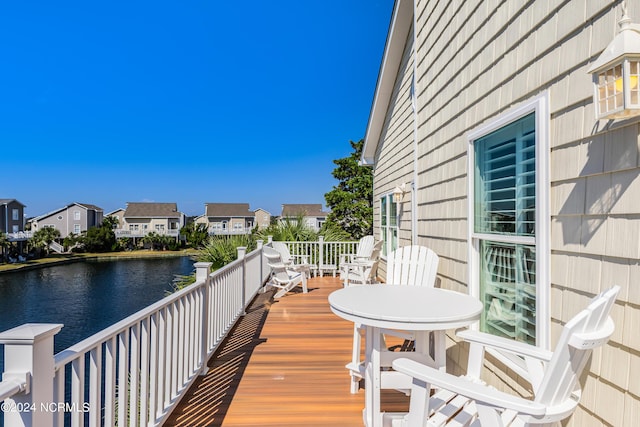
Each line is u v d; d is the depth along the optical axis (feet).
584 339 4.01
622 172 4.92
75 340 38.70
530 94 7.10
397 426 6.56
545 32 6.63
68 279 79.15
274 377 10.45
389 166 26.96
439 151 12.55
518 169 7.64
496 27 8.52
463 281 10.33
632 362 4.68
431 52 13.64
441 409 5.93
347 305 7.55
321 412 8.48
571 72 5.93
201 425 7.91
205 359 10.75
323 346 13.20
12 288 68.28
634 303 4.68
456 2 11.12
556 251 6.28
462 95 10.54
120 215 168.14
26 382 3.84
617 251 4.97
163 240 141.90
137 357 6.72
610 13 5.13
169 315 8.15
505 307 8.20
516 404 4.24
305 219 40.27
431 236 13.38
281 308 19.42
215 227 158.92
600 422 5.16
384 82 25.45
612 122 5.06
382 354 8.05
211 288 11.96
